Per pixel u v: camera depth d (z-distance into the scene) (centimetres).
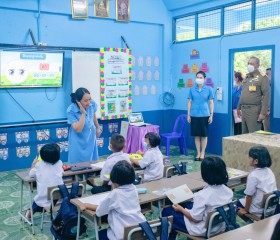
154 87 752
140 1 705
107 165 325
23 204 414
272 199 269
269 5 567
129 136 652
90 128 416
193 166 593
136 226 209
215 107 677
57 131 621
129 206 227
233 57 636
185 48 732
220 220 234
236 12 623
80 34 635
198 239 238
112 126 691
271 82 571
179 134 688
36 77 576
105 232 251
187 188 278
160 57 758
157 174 346
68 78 625
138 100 730
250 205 285
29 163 596
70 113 407
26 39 575
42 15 588
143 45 727
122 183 227
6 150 572
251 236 190
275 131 572
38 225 352
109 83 657
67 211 267
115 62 661
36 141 600
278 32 554
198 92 629
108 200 226
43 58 577
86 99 394
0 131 563
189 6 706
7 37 556
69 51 620
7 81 548
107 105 660
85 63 623
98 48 648
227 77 648
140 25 719
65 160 635
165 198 286
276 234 124
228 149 457
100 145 678
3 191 468
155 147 354
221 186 238
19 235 331
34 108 592
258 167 286
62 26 612
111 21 674
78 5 619
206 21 686
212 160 235
